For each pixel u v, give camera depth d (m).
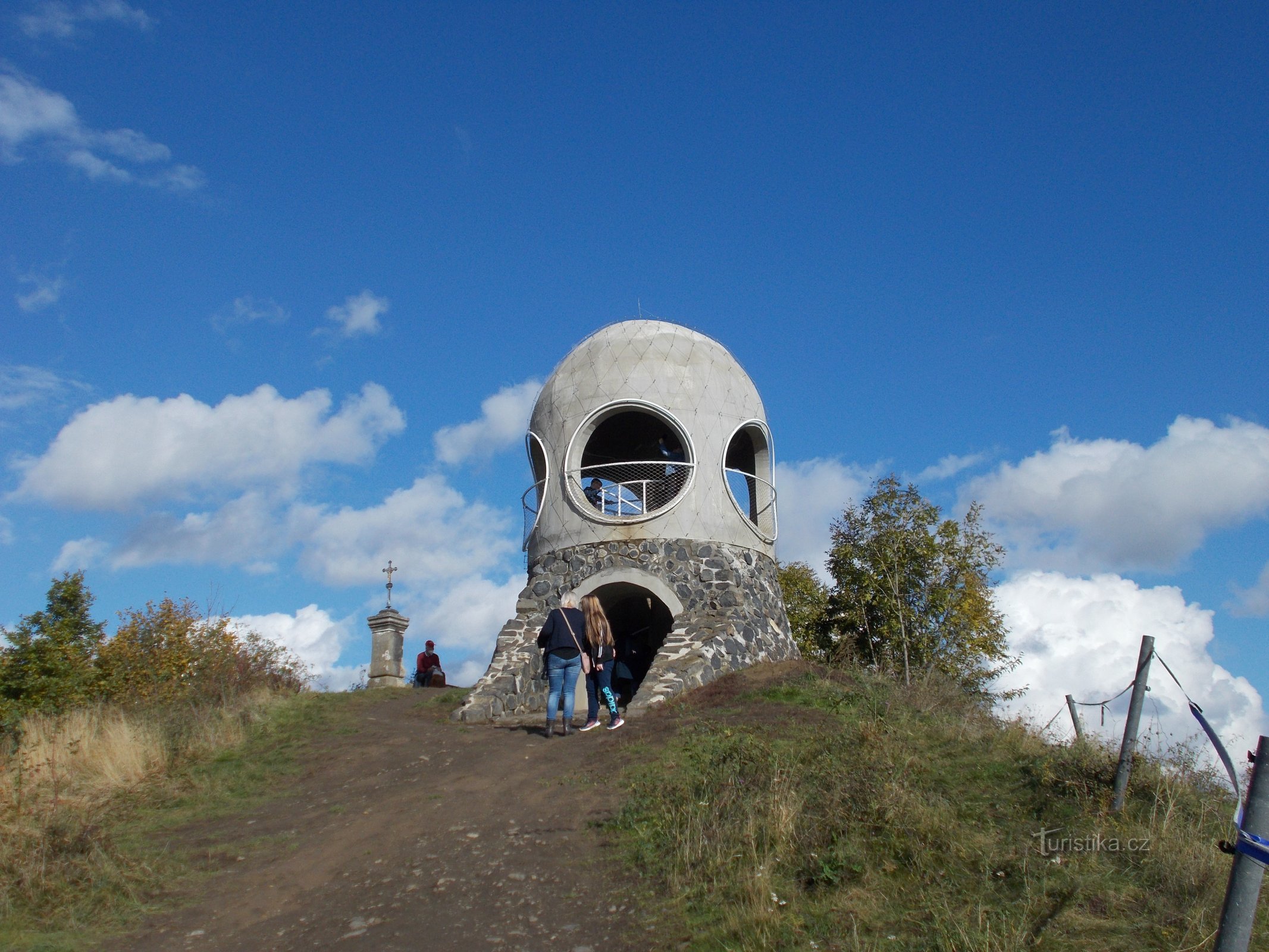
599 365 23.25
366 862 10.70
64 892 9.64
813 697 16.42
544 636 16.59
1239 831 5.36
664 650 20.08
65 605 25.09
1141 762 11.27
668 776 12.26
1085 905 8.66
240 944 8.89
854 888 9.04
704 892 9.18
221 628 25.14
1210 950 7.77
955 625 32.03
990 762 12.08
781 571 38.06
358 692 22.91
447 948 8.57
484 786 13.16
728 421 23.19
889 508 33.38
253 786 14.07
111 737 14.87
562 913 9.11
